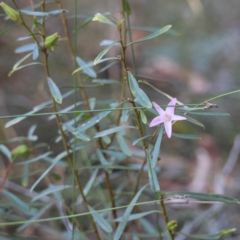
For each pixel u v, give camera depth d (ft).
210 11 6.32
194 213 4.16
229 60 5.73
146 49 6.03
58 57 5.59
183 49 5.97
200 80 5.55
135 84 2.89
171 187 4.54
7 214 3.42
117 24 2.91
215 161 4.81
